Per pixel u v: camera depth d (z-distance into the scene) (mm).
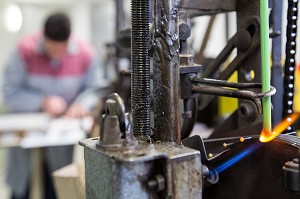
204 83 482
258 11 567
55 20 2246
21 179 2168
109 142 384
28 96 2346
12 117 2225
